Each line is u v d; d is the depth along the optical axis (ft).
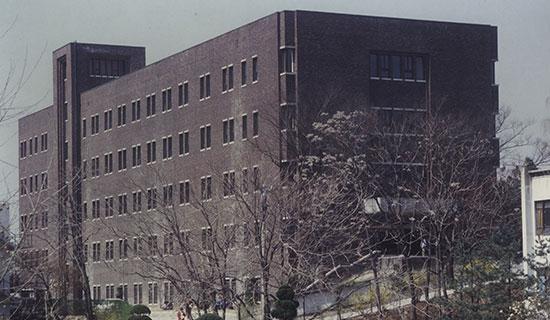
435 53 352.49
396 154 279.90
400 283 235.61
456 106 352.69
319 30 336.70
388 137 295.48
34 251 209.77
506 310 186.60
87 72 474.49
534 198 258.98
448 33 354.54
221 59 367.86
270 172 311.88
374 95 344.08
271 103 332.19
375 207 274.16
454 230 244.42
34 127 503.20
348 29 340.39
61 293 275.39
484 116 350.43
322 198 240.53
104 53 477.77
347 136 282.15
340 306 226.99
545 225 256.11
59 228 236.02
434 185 262.06
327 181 240.32
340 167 265.75
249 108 348.38
